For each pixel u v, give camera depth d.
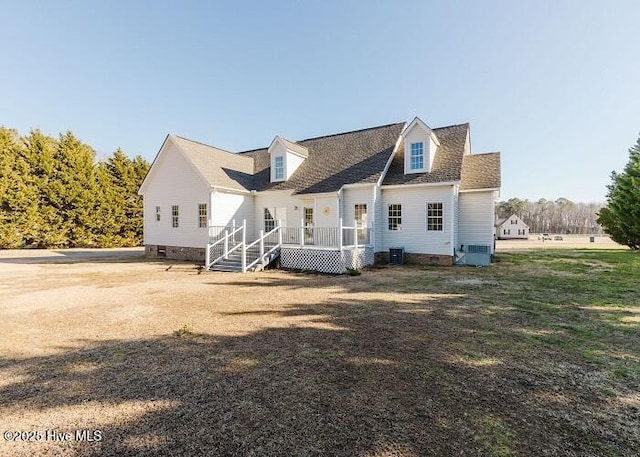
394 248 14.70
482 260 13.80
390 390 3.34
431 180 14.14
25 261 16.61
